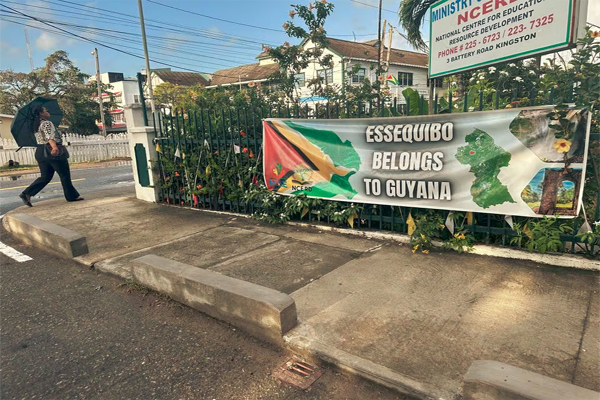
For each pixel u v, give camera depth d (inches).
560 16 154.0
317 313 129.3
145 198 322.7
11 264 194.7
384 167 189.0
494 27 179.8
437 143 171.8
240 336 123.1
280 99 355.9
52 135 307.3
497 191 160.4
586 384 90.9
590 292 132.5
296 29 350.6
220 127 259.4
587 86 137.4
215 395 98.0
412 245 180.7
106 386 103.2
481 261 163.5
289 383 100.9
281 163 226.2
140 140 311.9
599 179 146.2
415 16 346.9
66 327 133.9
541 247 151.9
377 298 137.6
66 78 1321.4
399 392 94.1
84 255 197.6
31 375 109.0
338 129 200.7
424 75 1310.3
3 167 762.8
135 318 137.5
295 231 220.4
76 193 330.6
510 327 115.3
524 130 151.3
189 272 143.0
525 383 78.9
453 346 107.8
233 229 230.8
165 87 1491.1
